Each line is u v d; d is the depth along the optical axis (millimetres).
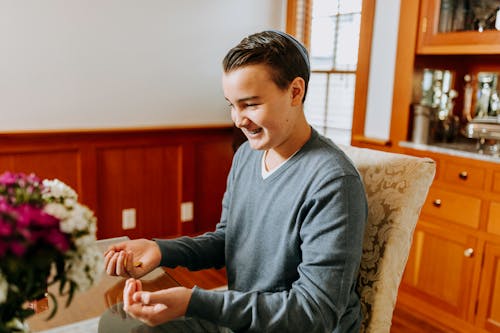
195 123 3105
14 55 2387
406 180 1036
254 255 1014
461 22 2164
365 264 1046
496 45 1959
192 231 3219
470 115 2545
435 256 2193
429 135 2355
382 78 2465
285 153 982
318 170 901
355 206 862
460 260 2088
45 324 929
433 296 2219
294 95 909
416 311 2281
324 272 822
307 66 931
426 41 2230
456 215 2088
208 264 1152
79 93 2617
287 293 838
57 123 2572
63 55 2531
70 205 601
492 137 2146
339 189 856
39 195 590
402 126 2361
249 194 1049
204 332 939
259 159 1067
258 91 854
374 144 2514
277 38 889
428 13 2205
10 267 515
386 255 1015
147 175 2941
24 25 2387
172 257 1061
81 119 2650
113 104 2750
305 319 792
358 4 2883
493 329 1992
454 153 2076
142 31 2779
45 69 2488
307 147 965
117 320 936
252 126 904
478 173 1983
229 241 1091
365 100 2568
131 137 2816
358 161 1144
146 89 2859
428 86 2426
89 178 2707
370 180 1093
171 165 3035
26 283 548
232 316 790
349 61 3018
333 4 3062
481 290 2018
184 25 2936
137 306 764
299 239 922
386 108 2459
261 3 3238
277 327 786
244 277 1039
